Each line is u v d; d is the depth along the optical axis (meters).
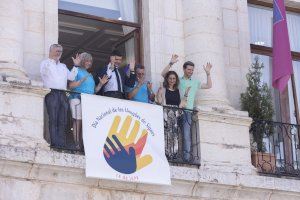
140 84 17.23
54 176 15.88
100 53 19.16
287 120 20.09
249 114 18.47
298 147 18.86
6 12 16.55
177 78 17.77
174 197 16.81
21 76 16.30
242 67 19.58
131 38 18.94
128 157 16.52
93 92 17.05
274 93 20.16
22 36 16.80
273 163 18.14
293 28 20.94
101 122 16.55
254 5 20.62
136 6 19.11
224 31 19.69
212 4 18.77
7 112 15.88
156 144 16.89
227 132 17.70
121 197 16.38
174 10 18.98
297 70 20.62
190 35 18.69
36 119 16.06
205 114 17.56
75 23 18.56
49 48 17.45
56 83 16.66
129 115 16.83
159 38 18.69
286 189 17.66
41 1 17.69
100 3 18.80
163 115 17.28
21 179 15.66
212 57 18.41
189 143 17.42
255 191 17.45
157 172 16.62
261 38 20.44
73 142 16.61
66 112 16.52
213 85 18.22
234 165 17.55
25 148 15.62
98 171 16.09
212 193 17.11
